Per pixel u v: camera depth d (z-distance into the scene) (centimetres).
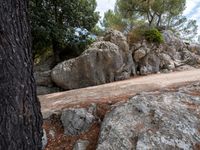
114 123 531
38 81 1390
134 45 1639
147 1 2223
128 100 620
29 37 268
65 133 598
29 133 252
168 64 1709
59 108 715
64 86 1341
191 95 619
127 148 461
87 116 613
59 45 1611
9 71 237
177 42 1942
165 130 482
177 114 526
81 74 1338
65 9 1603
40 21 1494
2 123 232
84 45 1681
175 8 2316
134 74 1530
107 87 1020
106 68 1378
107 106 644
